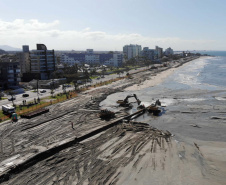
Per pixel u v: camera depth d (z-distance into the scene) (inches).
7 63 4234.7
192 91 4001.0
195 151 1663.4
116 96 3759.8
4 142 1787.6
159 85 4790.8
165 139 1891.0
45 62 5733.3
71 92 3922.2
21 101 3216.0
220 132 2057.1
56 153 1636.3
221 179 1286.9
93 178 1294.3
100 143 1806.1
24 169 1407.5
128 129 2134.6
